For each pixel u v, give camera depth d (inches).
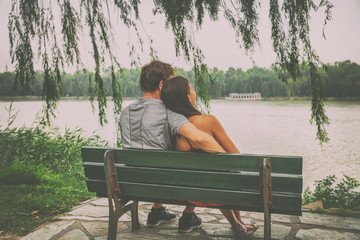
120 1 125.3
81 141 237.3
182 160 67.5
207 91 137.7
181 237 86.3
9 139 213.9
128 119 76.5
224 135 71.2
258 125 1364.4
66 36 127.6
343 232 89.0
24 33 126.1
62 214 110.3
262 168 60.8
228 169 64.1
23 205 117.3
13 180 154.4
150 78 77.4
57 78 133.1
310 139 874.8
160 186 71.4
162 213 95.0
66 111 2112.5
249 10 114.3
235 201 65.7
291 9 108.8
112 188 74.6
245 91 5477.4
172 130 69.9
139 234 88.7
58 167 199.9
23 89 130.0
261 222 98.5
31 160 199.8
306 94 4628.4
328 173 425.1
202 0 121.3
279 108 3073.3
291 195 61.1
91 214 109.6
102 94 138.6
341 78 4042.8
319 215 104.0
